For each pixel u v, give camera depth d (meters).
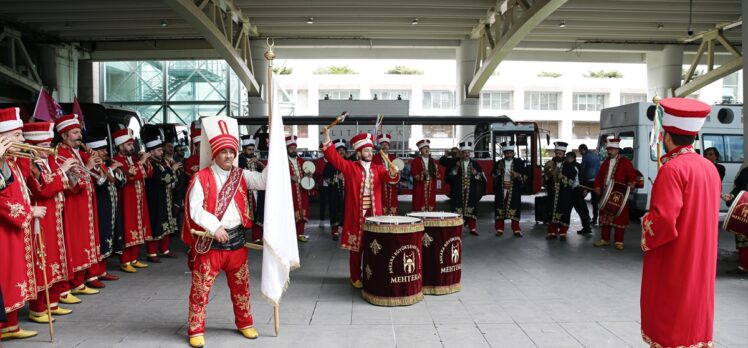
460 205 10.73
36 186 4.71
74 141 5.58
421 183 10.56
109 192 6.31
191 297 4.27
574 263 7.83
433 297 5.84
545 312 5.27
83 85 22.95
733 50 19.59
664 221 3.00
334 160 6.18
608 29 20.08
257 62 21.62
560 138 40.47
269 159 4.51
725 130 13.23
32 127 4.74
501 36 17.70
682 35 21.39
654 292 3.14
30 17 18.45
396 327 4.78
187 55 22.98
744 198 5.56
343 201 10.27
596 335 4.57
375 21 19.44
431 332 4.64
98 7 17.23
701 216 3.05
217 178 4.33
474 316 5.12
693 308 3.03
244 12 18.48
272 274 4.47
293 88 38.38
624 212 8.98
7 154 4.08
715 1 16.73
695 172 3.06
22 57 20.97
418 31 21.08
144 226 7.29
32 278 4.53
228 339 4.44
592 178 12.25
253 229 9.59
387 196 9.45
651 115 12.11
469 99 22.12
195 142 8.60
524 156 15.91
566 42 22.72
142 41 22.59
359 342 4.38
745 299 5.79
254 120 16.67
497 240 10.02
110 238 6.32
